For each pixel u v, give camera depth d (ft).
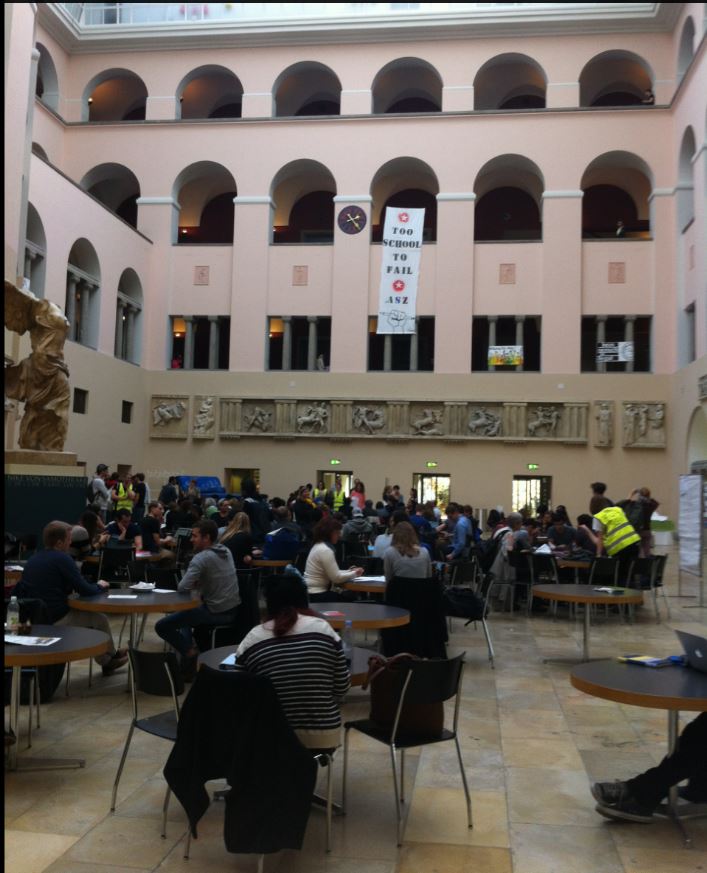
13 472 40.60
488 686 26.13
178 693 15.64
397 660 14.82
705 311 75.46
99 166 97.35
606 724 21.84
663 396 88.22
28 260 70.79
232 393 94.07
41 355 43.93
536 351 101.09
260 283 94.63
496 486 90.17
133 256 91.40
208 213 110.93
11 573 28.45
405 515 36.47
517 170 100.48
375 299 93.25
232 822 12.14
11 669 18.57
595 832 14.76
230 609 25.40
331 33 94.48
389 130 94.27
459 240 92.38
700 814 15.31
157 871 12.94
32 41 56.70
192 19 96.89
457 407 90.58
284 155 95.45
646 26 90.89
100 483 60.70
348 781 17.33
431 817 15.39
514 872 13.15
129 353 93.50
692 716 22.75
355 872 13.08
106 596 24.32
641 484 88.17
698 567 44.45
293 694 13.33
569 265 90.38
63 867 13.01
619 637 34.91
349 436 91.71
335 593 26.89
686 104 82.99
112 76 100.63
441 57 94.89
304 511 54.95
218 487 88.12
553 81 93.25
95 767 17.75
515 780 17.47
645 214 103.14
